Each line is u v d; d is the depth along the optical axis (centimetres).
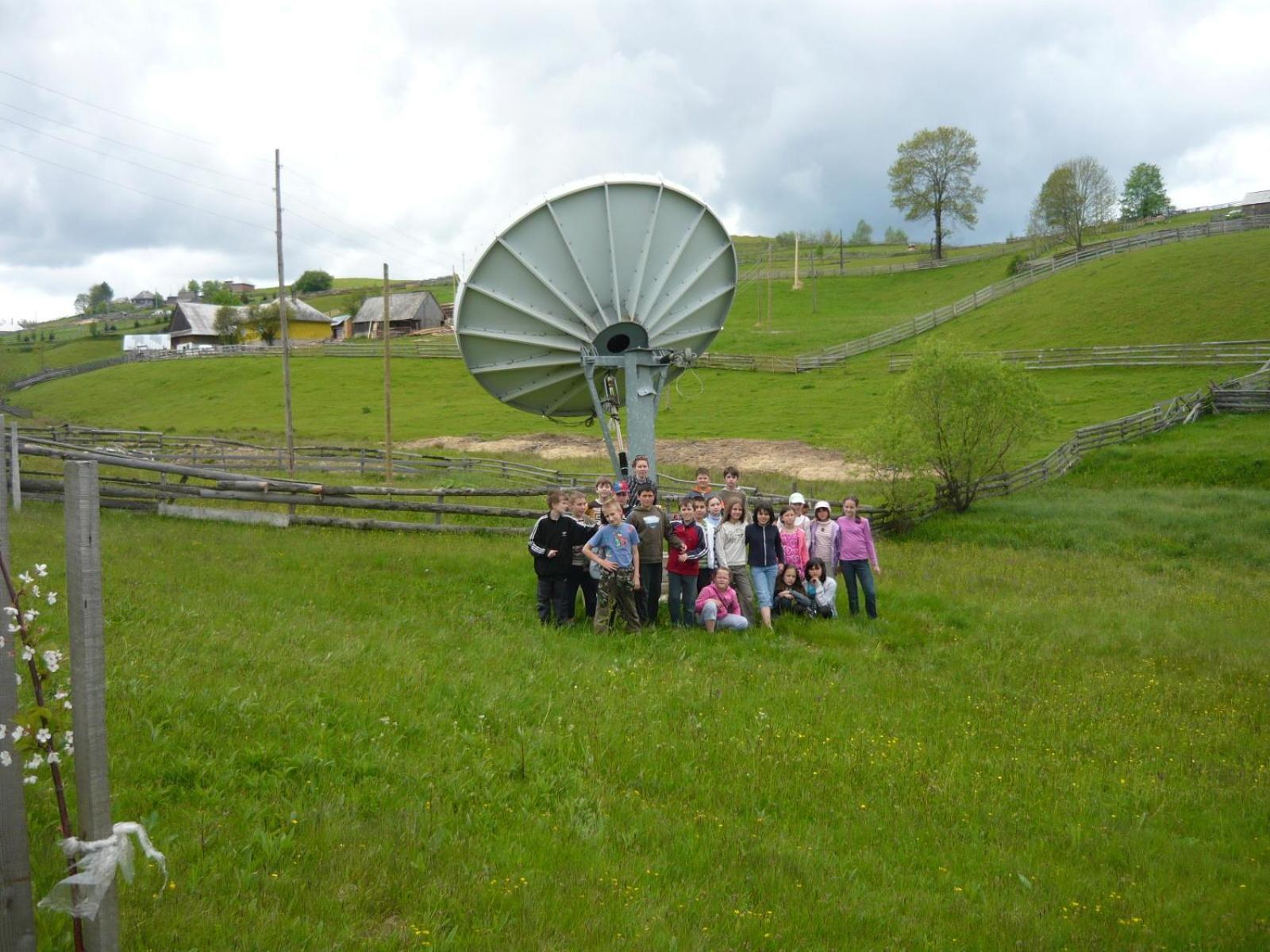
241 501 2188
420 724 818
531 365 1828
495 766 762
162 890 521
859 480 3303
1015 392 2756
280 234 3591
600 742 837
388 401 3197
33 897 492
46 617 1000
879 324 8231
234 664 920
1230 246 7212
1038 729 1016
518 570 1570
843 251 14525
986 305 7531
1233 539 2427
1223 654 1368
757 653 1220
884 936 578
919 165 11769
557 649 1138
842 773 844
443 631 1152
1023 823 779
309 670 926
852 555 1466
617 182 1739
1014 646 1372
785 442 4225
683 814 727
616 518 1230
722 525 1341
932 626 1452
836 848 704
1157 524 2598
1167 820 808
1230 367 4909
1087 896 659
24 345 12912
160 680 841
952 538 2570
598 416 1786
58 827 579
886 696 1092
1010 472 3219
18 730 400
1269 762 963
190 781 671
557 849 636
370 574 1484
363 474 3466
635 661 1113
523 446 4456
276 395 7062
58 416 7050
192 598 1182
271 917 509
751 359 6762
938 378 2758
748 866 651
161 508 1992
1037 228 11112
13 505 1998
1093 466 3384
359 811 658
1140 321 6034
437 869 589
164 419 6425
